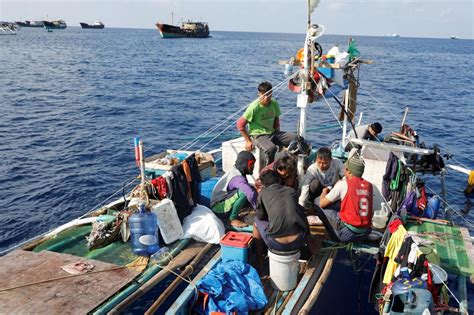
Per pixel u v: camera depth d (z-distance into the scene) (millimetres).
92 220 6723
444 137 20688
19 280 5043
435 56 110125
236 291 4957
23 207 11992
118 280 5117
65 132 19766
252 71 51281
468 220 11477
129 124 21781
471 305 5602
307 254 6145
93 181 13836
